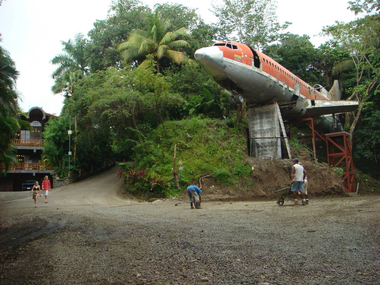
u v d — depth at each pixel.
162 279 3.64
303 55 38.62
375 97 34.94
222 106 28.05
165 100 24.05
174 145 22.03
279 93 25.19
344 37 31.06
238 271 3.78
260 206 12.78
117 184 26.00
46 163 36.59
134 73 24.66
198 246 5.17
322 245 4.82
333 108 27.28
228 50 21.59
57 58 37.97
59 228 7.99
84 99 25.08
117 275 3.86
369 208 9.32
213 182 20.34
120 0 37.72
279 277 3.49
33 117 37.97
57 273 4.05
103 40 35.00
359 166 36.34
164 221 8.56
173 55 30.39
